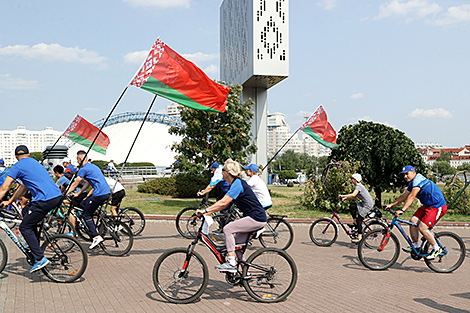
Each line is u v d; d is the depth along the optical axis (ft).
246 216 17.31
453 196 52.08
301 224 41.93
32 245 18.76
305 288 19.45
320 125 46.01
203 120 56.90
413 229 23.41
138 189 78.23
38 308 15.98
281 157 397.80
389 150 55.57
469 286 20.16
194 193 70.90
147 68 26.53
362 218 29.32
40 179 18.97
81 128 41.47
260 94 87.86
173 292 17.07
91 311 15.75
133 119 192.75
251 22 77.05
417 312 16.08
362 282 20.66
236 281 17.29
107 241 26.03
